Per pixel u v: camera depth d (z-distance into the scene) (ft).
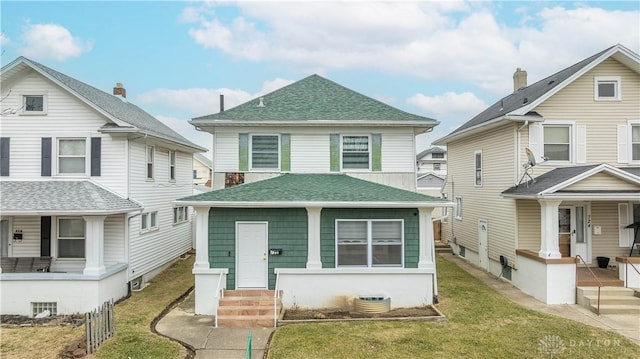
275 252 38.86
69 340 31.22
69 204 39.86
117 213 41.78
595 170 40.47
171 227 61.98
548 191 39.93
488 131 55.57
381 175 49.98
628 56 45.93
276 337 31.14
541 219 42.65
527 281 44.34
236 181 49.21
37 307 38.86
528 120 46.52
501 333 31.86
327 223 39.11
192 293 46.29
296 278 38.75
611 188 40.98
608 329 32.94
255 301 36.58
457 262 63.21
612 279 41.47
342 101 54.13
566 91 48.01
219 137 49.60
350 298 38.75
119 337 31.37
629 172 44.27
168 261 60.44
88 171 45.70
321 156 50.19
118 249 45.29
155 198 54.75
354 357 27.66
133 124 46.52
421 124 48.78
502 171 51.31
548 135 48.29
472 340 30.45
